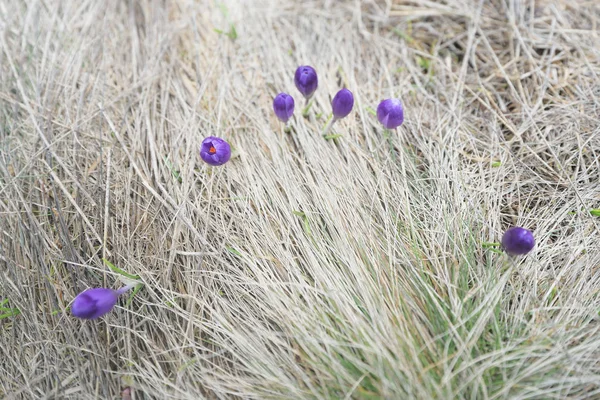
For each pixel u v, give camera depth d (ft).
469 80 3.66
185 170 3.39
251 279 3.18
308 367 3.06
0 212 3.30
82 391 3.10
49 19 3.79
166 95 3.61
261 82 3.66
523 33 3.72
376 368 2.99
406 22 3.84
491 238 3.24
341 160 3.43
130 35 3.80
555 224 3.26
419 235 3.25
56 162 3.41
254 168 3.42
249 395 3.04
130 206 3.34
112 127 3.46
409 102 3.61
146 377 3.09
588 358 3.01
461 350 2.99
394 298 3.12
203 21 3.85
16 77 3.61
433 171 3.38
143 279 3.19
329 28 3.83
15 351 3.18
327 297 3.13
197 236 3.24
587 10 3.73
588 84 3.54
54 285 3.20
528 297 3.12
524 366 3.00
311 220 3.28
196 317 3.17
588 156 3.39
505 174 3.39
